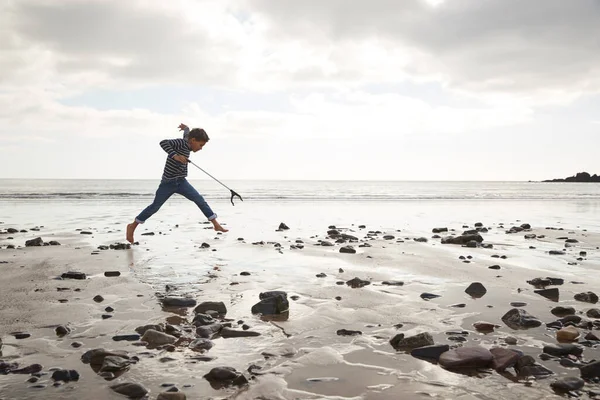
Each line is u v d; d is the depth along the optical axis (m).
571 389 2.81
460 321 4.34
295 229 13.21
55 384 2.84
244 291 5.51
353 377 3.01
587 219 18.47
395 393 2.76
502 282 6.18
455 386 2.87
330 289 5.65
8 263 7.19
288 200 33.72
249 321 4.27
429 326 4.16
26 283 5.81
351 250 8.72
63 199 30.61
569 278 6.49
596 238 11.59
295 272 6.75
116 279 6.11
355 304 4.94
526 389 2.83
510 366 3.19
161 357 3.34
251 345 3.62
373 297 5.26
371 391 2.79
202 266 7.16
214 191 63.22
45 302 4.88
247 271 6.76
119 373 3.03
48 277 6.17
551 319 4.43
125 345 3.59
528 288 5.82
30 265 7.03
